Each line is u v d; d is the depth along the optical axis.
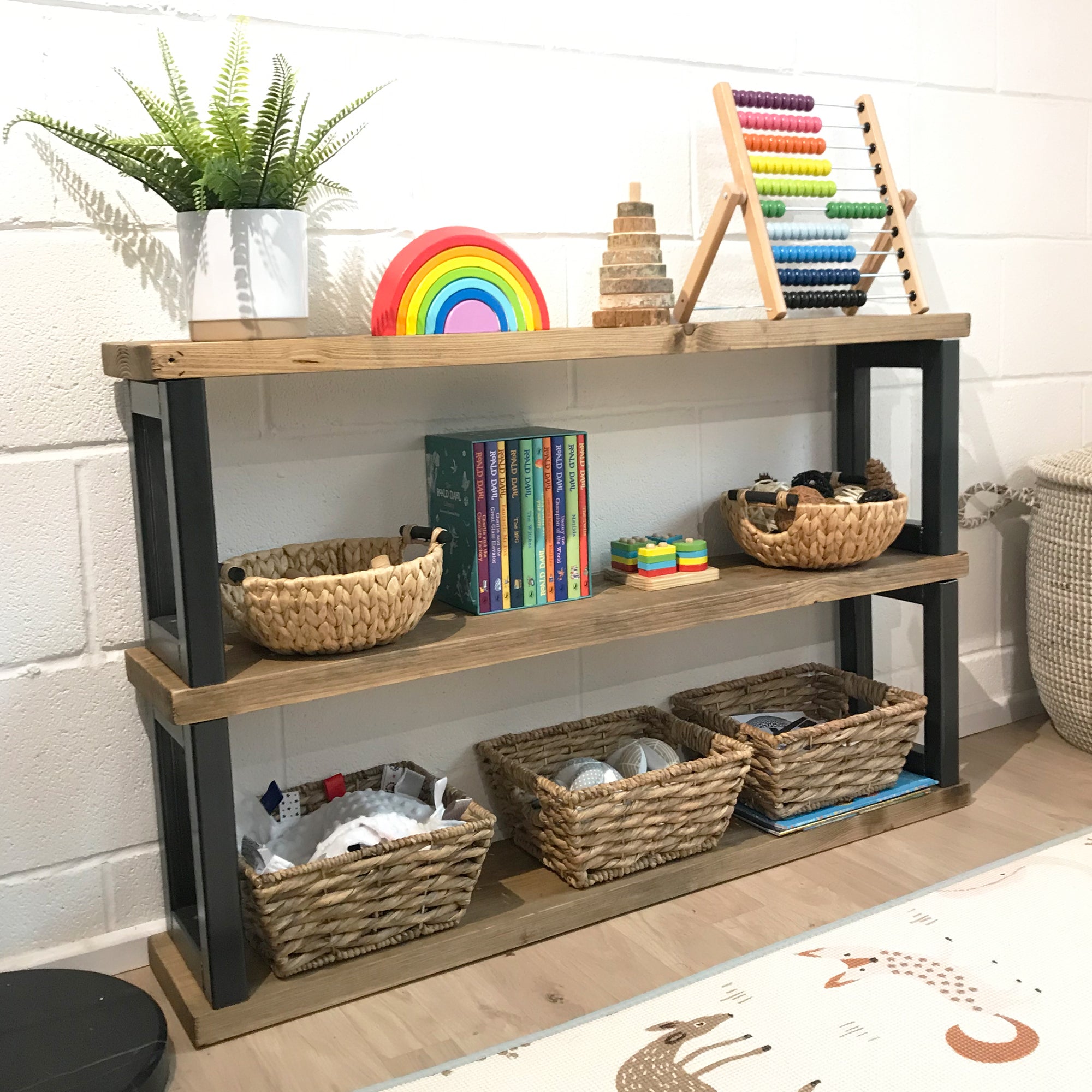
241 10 1.53
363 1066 1.33
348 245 1.64
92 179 1.46
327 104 1.60
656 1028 1.37
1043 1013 1.36
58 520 1.50
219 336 1.35
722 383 2.01
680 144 1.90
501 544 1.65
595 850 1.61
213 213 1.33
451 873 1.51
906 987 1.42
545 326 1.60
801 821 1.80
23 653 1.50
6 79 1.40
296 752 1.68
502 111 1.74
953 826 1.89
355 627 1.41
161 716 1.49
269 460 1.62
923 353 1.92
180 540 1.31
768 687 2.10
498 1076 1.29
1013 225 2.30
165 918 1.63
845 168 2.02
